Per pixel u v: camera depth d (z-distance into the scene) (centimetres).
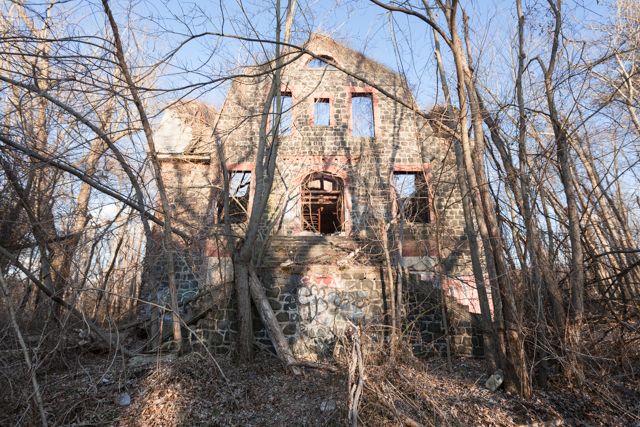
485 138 905
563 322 738
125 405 693
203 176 1470
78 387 728
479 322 1115
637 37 1022
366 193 1462
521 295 744
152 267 1095
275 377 838
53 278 892
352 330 798
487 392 729
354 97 1614
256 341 988
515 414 659
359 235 1373
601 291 837
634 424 633
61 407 651
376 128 1548
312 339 1036
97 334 879
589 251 852
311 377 824
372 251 1262
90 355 955
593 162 1024
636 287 872
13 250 817
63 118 861
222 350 1000
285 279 1084
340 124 1549
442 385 766
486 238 759
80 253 869
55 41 637
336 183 1672
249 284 1002
